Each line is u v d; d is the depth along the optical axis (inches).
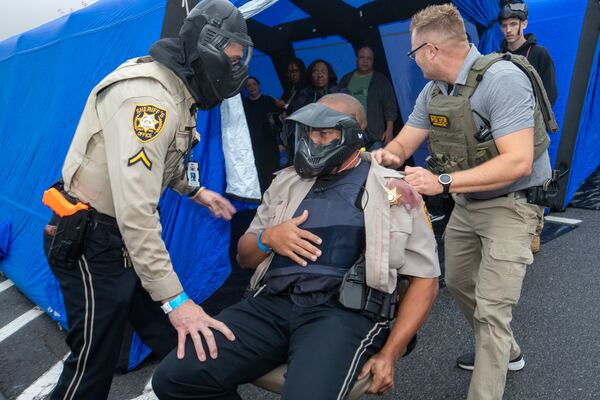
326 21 231.1
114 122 64.0
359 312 64.4
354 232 66.0
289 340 65.7
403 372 102.5
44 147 146.9
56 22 160.6
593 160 225.6
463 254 89.5
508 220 79.8
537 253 160.6
